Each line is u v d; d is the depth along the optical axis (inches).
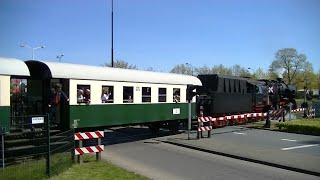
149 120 814.5
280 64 3538.4
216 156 616.1
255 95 1262.3
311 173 493.4
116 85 737.6
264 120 1284.4
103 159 563.8
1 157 497.4
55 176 429.1
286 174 492.1
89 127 687.1
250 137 852.0
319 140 814.5
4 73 557.0
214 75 1061.8
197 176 471.5
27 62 647.8
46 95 649.6
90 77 685.3
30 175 422.9
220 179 457.1
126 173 451.5
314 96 3201.3
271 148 685.9
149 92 818.8
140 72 807.7
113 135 866.1
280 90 1521.9
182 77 926.4
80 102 666.2
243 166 538.9
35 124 568.4
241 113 1167.6
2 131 489.7
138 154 626.8
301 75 3494.1
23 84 692.1
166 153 639.1
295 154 616.1
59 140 502.6
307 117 1451.8
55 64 647.8
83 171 457.7
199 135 804.6
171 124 901.2
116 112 736.3
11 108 647.1
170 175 475.2
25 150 519.8
